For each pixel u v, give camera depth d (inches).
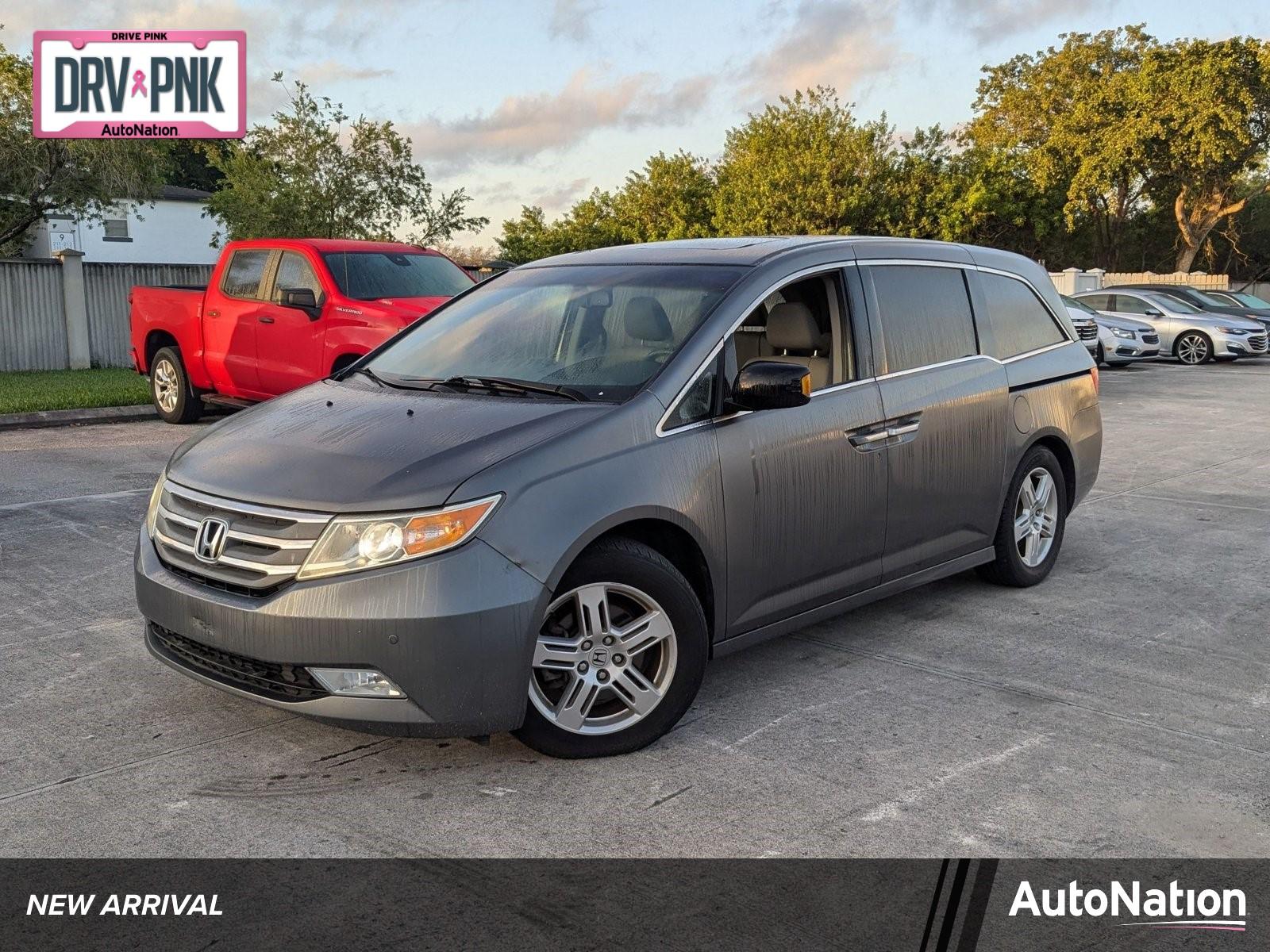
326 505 140.6
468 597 136.9
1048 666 190.4
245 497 146.7
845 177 1464.1
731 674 186.1
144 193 935.0
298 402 177.6
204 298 456.8
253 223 775.1
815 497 176.7
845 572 185.9
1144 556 265.6
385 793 142.3
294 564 140.4
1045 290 242.7
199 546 148.5
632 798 140.9
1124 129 1537.9
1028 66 1770.4
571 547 143.9
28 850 127.9
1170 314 893.8
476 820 135.3
